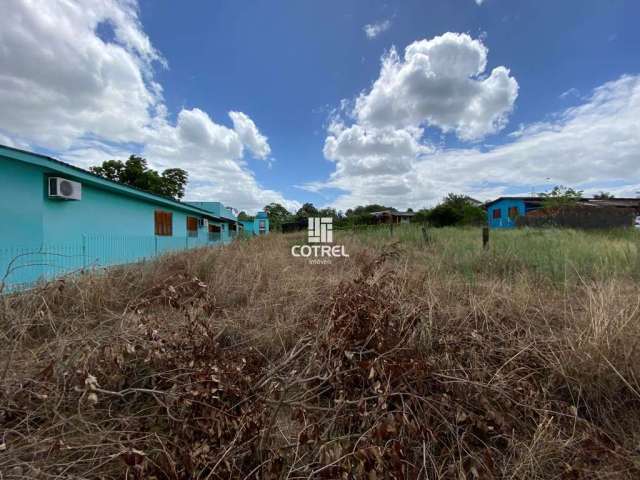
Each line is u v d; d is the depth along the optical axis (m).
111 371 1.60
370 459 1.08
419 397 1.43
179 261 4.51
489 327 2.22
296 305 2.79
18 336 2.02
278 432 1.39
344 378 1.60
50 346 1.85
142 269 3.93
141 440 1.29
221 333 2.28
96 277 3.26
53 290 2.66
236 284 3.52
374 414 1.36
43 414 1.39
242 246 7.13
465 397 1.56
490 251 4.59
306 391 1.56
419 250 6.43
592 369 1.66
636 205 18.47
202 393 1.38
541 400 1.56
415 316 2.07
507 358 1.86
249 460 1.32
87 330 2.20
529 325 2.20
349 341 1.75
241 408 1.44
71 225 6.43
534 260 4.09
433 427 1.41
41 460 1.17
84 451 1.22
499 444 1.40
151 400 1.61
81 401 1.36
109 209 7.84
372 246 7.05
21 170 5.29
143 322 1.88
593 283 2.86
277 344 2.23
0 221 5.04
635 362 1.65
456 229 12.08
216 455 1.24
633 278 3.34
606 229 10.42
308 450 1.28
